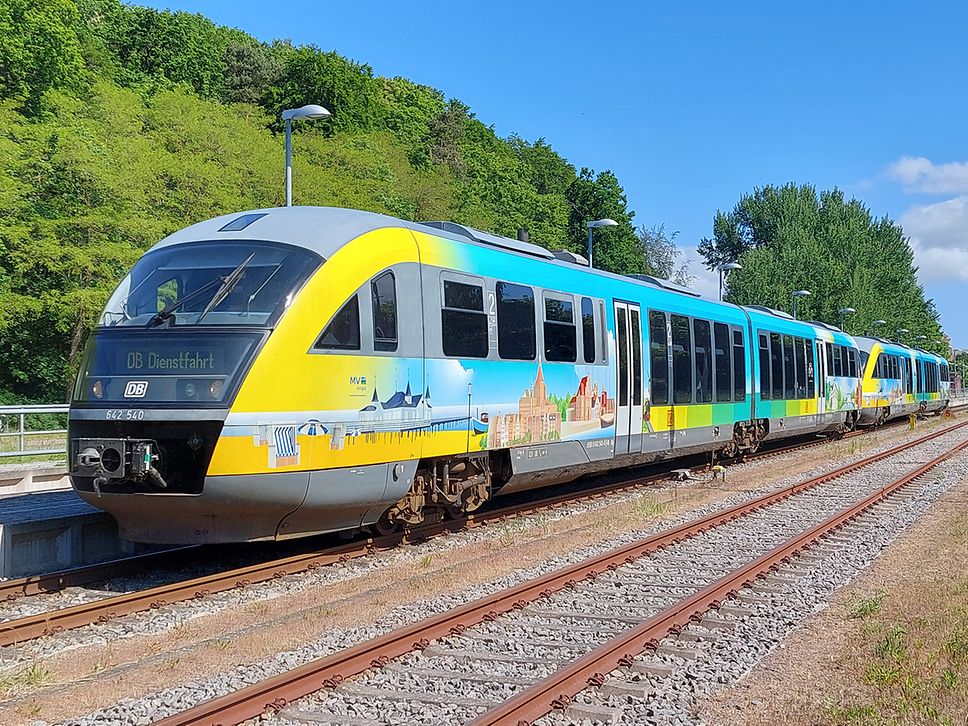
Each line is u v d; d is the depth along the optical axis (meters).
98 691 6.19
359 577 9.82
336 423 9.69
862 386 33.75
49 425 30.94
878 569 10.37
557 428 13.65
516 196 73.19
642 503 15.28
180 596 8.74
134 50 56.94
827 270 69.81
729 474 20.27
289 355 9.31
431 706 5.81
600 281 15.16
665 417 17.11
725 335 20.23
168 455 9.05
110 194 29.00
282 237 10.05
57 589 9.23
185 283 9.77
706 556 11.08
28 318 32.66
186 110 33.22
